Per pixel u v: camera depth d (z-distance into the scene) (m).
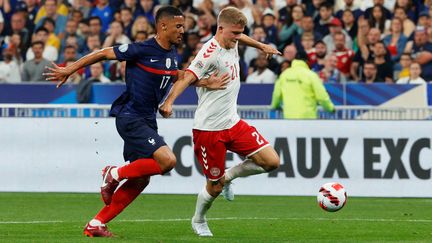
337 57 64.31
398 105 58.81
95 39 67.12
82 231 32.78
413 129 49.97
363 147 50.12
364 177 50.19
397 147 49.97
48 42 68.06
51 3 69.19
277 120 50.56
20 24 68.81
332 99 59.22
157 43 28.97
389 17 65.94
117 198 29.69
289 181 50.69
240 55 64.50
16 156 51.81
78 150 51.53
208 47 30.34
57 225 35.31
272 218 39.16
